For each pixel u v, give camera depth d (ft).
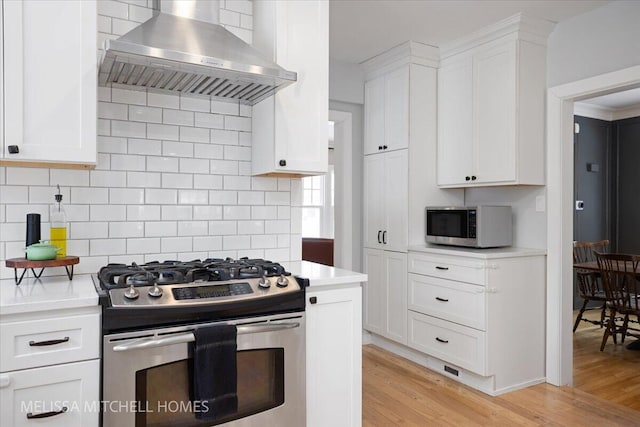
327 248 19.34
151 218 7.06
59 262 5.60
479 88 11.02
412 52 11.87
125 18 6.79
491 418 8.66
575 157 18.08
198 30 6.38
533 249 10.71
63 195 6.43
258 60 6.28
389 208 12.66
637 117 18.24
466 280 10.12
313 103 7.44
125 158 6.86
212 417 5.09
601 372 11.27
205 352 5.10
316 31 7.50
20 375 4.50
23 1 5.30
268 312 5.79
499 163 10.48
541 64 10.46
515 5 9.51
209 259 7.16
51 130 5.46
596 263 14.62
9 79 5.22
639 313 12.44
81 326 4.77
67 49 5.53
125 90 6.84
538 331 10.44
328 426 6.45
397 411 8.98
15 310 4.45
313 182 27.58
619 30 9.14
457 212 11.06
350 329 6.64
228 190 7.74
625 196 18.63
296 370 6.02
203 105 7.48
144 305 4.94
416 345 11.64
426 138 12.25
